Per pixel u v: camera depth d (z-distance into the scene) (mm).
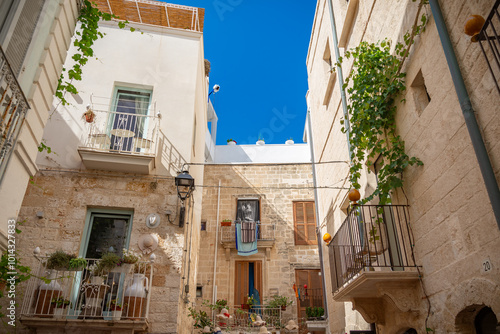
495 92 3688
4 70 3969
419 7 5070
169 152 9469
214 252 16016
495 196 3535
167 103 10078
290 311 15031
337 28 9680
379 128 6312
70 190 8719
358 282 5527
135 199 8844
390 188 5559
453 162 4414
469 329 4266
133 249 8344
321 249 11766
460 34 4246
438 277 4684
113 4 11320
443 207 4605
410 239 5418
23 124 4684
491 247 3732
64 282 7645
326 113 10734
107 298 7738
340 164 9125
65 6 5594
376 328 6789
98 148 8883
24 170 4852
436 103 4797
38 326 7008
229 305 15117
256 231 16125
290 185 17406
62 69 5730
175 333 7668
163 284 8094
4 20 4434
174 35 11047
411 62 5539
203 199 17141
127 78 10227
